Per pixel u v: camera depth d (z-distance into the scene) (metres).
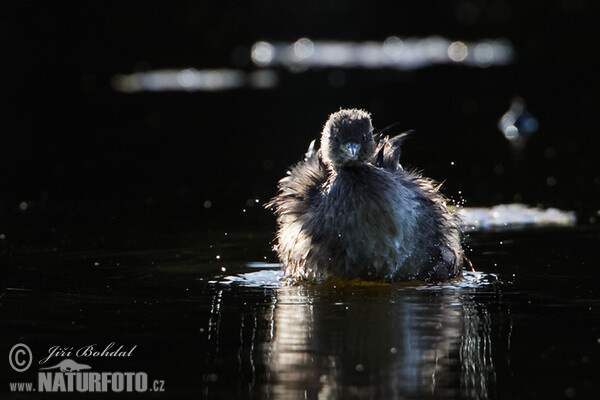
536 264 11.43
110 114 26.05
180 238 13.40
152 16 35.44
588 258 11.70
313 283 10.79
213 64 33.66
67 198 16.95
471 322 8.79
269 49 35.56
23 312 9.20
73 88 30.12
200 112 25.95
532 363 7.57
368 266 10.91
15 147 22.03
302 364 7.61
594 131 22.38
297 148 21.23
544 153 20.16
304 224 11.17
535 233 13.35
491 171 18.44
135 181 18.50
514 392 6.97
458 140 21.62
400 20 38.03
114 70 32.69
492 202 15.67
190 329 8.59
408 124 23.38
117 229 14.14
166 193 17.30
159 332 8.49
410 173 12.05
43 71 31.89
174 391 7.05
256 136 22.59
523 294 9.95
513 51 33.94
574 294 9.89
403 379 7.27
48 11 33.78
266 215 15.30
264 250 12.63
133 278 10.83
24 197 17.06
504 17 38.25
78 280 10.68
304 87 28.94
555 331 8.44
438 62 32.72
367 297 9.98
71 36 33.72
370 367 7.52
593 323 8.67
